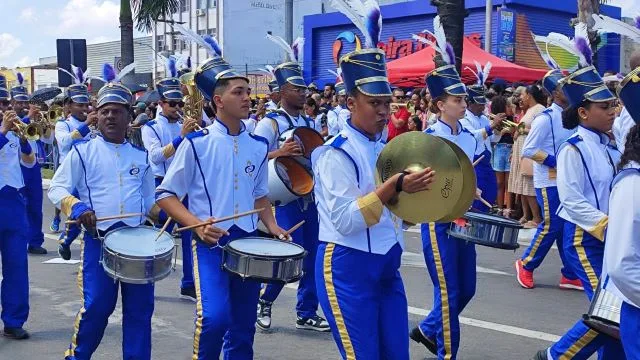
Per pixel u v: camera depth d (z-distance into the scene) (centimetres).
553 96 736
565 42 505
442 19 1262
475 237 516
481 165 818
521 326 684
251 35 4412
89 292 483
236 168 460
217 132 460
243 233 463
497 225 515
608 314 372
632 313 341
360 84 382
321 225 395
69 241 942
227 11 4325
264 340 650
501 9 2250
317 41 2861
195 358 433
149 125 802
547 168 780
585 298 786
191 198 459
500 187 1246
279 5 4462
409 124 1214
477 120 833
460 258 539
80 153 502
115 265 447
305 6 4241
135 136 951
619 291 344
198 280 442
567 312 732
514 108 1166
